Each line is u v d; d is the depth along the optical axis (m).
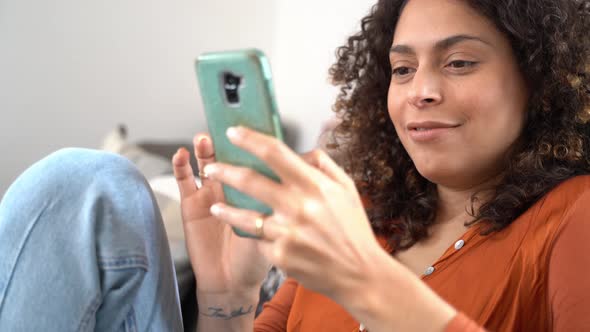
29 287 0.70
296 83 2.85
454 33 0.85
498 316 0.83
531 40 0.85
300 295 1.02
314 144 2.61
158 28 3.12
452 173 0.90
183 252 1.26
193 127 3.25
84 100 3.06
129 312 0.75
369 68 1.14
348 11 2.32
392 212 1.03
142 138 3.17
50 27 2.96
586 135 0.93
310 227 0.53
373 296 0.56
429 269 0.90
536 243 0.83
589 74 0.90
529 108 0.90
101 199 0.72
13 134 2.98
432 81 0.86
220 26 3.18
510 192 0.87
